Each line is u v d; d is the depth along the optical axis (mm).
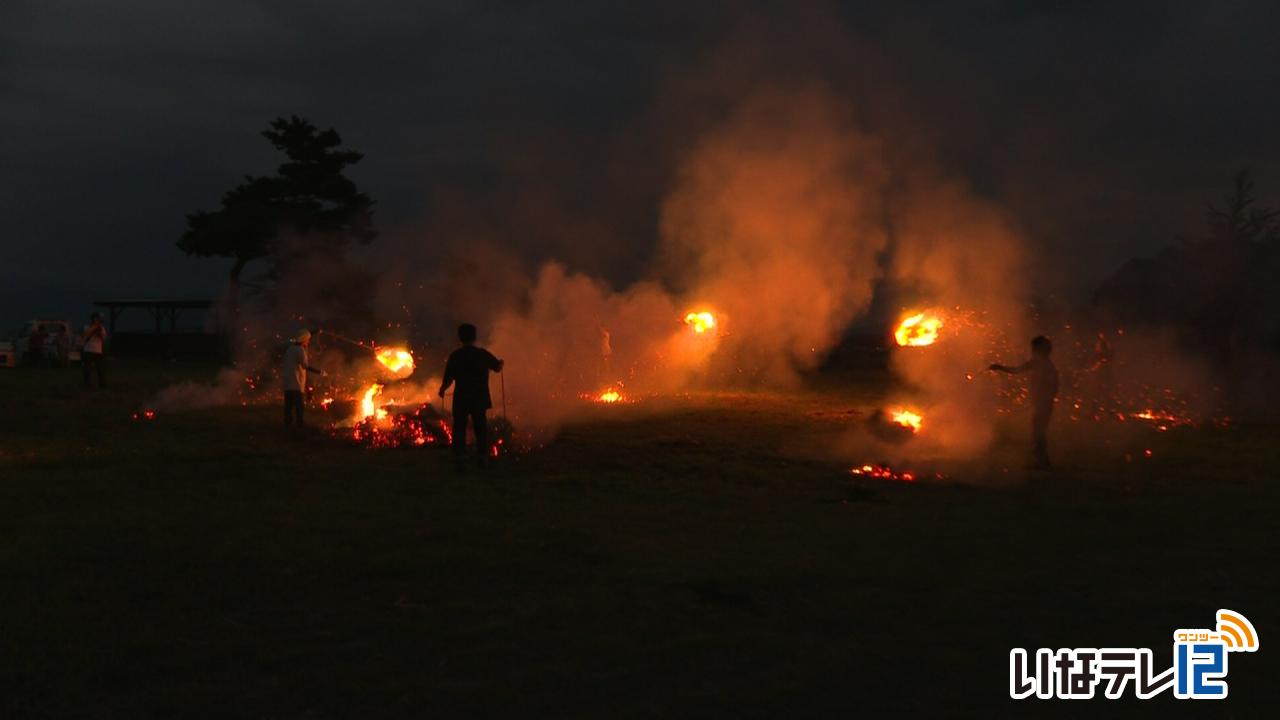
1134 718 4586
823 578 6953
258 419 17406
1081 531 8711
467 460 12078
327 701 4617
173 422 16844
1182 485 11469
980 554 7773
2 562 7109
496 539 8125
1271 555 7832
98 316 24875
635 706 4586
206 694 4684
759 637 5602
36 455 12727
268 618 5918
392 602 6277
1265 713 4668
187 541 7879
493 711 4523
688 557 7574
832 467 12445
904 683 4945
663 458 12938
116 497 9883
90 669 4965
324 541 7961
